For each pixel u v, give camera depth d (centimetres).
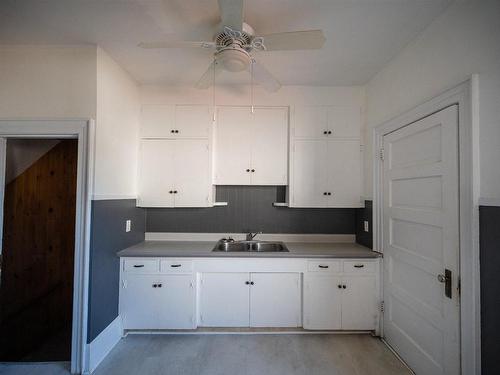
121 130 222
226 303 223
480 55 127
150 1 145
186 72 231
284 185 273
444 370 149
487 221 123
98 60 187
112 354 197
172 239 277
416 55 176
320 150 254
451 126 145
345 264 224
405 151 190
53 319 264
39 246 264
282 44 143
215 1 145
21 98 183
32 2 145
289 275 225
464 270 134
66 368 183
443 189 151
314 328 221
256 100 257
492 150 121
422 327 171
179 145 255
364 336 223
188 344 210
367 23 161
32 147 259
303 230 278
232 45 140
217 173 258
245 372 179
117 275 218
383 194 221
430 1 143
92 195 182
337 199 253
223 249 259
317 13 153
